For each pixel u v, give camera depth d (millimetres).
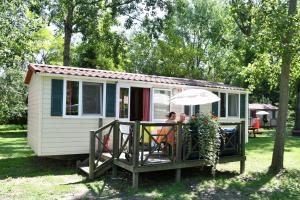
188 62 30547
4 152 12734
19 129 26938
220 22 27344
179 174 7902
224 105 13945
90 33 20969
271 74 11039
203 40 33781
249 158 11430
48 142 9414
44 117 9375
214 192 7027
